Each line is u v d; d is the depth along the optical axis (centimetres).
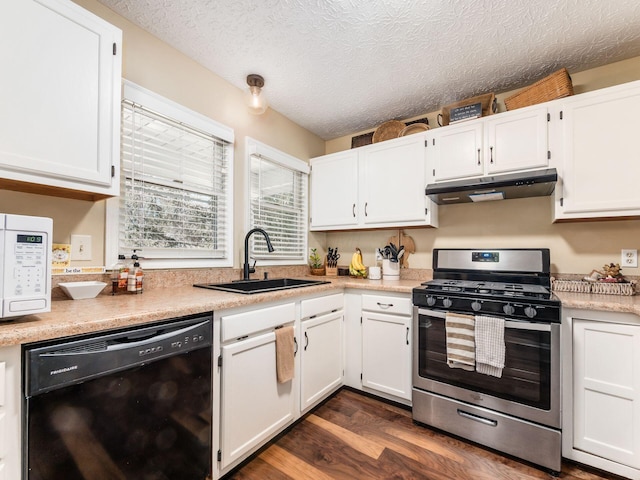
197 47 180
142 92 162
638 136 159
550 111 183
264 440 156
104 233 149
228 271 212
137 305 120
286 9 150
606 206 166
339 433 176
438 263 236
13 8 101
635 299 155
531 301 154
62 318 95
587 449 145
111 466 98
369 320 218
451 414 175
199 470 125
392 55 186
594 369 146
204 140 202
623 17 152
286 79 212
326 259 296
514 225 222
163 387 113
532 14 152
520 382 156
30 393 81
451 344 169
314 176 295
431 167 226
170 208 183
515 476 143
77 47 117
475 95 233
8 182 108
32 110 104
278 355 163
